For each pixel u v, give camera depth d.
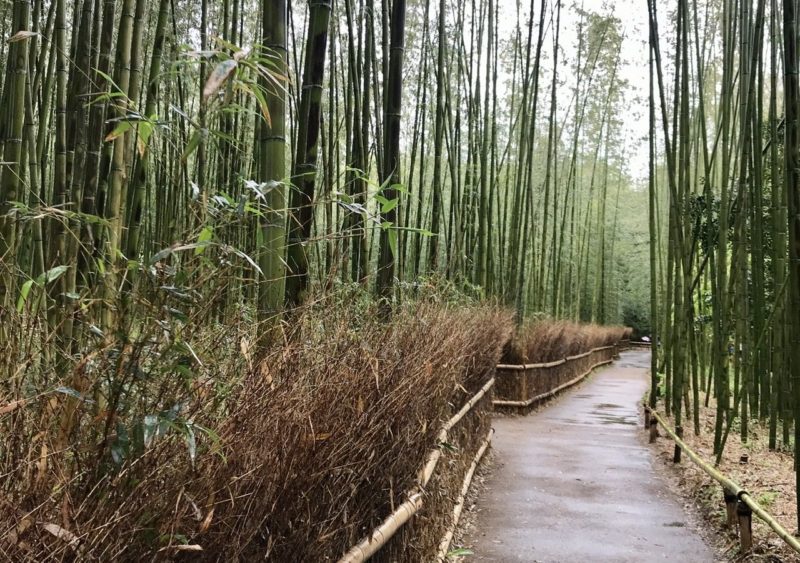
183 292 1.22
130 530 1.11
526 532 3.87
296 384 1.65
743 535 3.38
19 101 2.59
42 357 1.31
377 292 3.23
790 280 3.39
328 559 1.80
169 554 1.19
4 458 1.12
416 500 2.43
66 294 1.30
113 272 1.32
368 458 1.98
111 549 1.08
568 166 17.09
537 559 3.46
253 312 1.81
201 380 1.37
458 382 3.59
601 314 18.28
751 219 5.61
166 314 1.22
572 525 4.02
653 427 6.69
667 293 7.37
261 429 1.48
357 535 2.03
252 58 1.28
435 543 3.00
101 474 1.16
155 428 1.14
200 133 1.26
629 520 4.12
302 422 1.62
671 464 5.56
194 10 5.73
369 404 2.09
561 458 5.90
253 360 1.56
